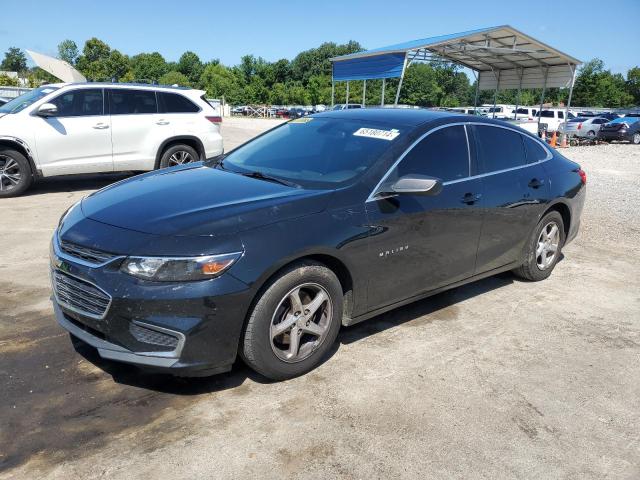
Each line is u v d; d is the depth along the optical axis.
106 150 9.15
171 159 9.87
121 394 3.16
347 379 3.45
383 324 4.31
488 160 4.62
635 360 3.94
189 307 2.89
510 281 5.53
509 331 4.32
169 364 2.93
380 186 3.72
